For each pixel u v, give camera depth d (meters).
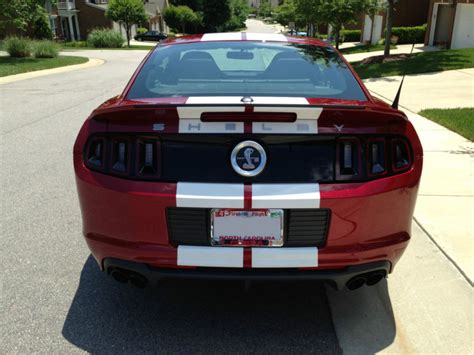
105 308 3.00
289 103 2.54
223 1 82.12
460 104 9.91
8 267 3.50
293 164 2.40
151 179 2.43
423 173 5.45
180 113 2.38
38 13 28.67
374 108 2.41
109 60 27.92
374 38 32.47
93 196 2.54
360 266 2.52
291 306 3.03
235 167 2.39
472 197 4.72
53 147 7.06
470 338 2.71
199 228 2.43
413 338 2.71
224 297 3.12
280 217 2.40
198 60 3.32
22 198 4.93
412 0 33.22
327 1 23.23
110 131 2.50
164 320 2.88
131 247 2.51
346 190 2.40
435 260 3.55
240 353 2.59
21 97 12.24
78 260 3.62
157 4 78.62
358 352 2.60
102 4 58.88
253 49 3.47
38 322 2.85
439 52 19.97
